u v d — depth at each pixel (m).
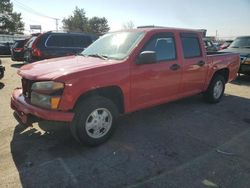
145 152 3.78
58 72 3.56
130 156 3.65
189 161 3.55
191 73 5.31
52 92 3.43
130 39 4.51
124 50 4.32
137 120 5.11
